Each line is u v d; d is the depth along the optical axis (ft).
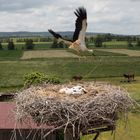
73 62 271.49
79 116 35.45
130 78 206.80
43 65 267.80
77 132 37.35
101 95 38.91
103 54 338.95
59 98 37.76
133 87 171.01
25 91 42.73
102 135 91.81
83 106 36.22
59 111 35.96
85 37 41.73
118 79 212.23
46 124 37.09
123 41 498.28
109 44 438.40
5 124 71.67
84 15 41.16
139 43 481.87
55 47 403.75
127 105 40.24
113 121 38.58
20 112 38.73
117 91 41.09
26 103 38.29
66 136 37.52
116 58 314.96
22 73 231.91
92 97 37.96
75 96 38.63
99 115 36.60
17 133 68.80
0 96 111.34
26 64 275.39
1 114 76.95
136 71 246.27
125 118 40.11
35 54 369.30
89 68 244.63
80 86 42.75
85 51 42.16
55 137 72.90
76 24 41.65
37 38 594.24
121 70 247.91
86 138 87.45
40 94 39.83
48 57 323.37
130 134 93.30
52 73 231.91
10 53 399.03
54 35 41.47
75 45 41.37
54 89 42.80
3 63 283.18
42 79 101.14
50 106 36.32
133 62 289.12
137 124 100.99
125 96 40.52
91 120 36.37
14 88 181.16
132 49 432.25
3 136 71.26
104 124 37.73
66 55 328.49
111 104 37.81
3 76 217.56
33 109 37.50
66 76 220.23
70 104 36.27
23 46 489.26
